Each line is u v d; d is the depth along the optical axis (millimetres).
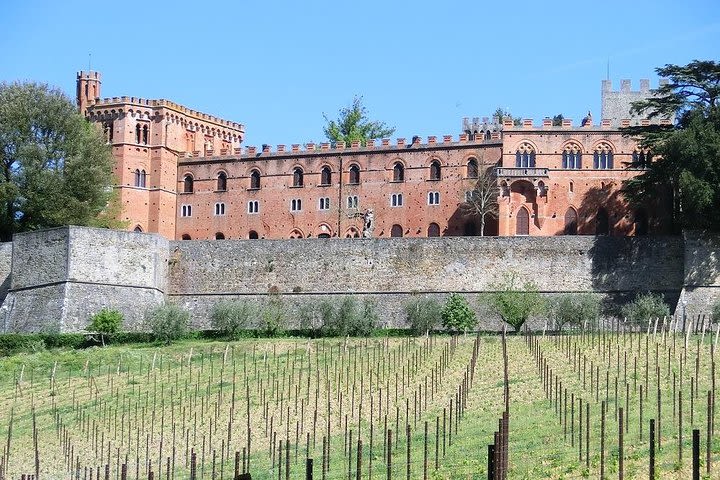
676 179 105000
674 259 104812
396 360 81625
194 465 51906
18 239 109812
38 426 72750
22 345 99812
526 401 62500
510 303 97938
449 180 138625
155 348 97125
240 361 87625
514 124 139625
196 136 155500
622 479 43375
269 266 112312
